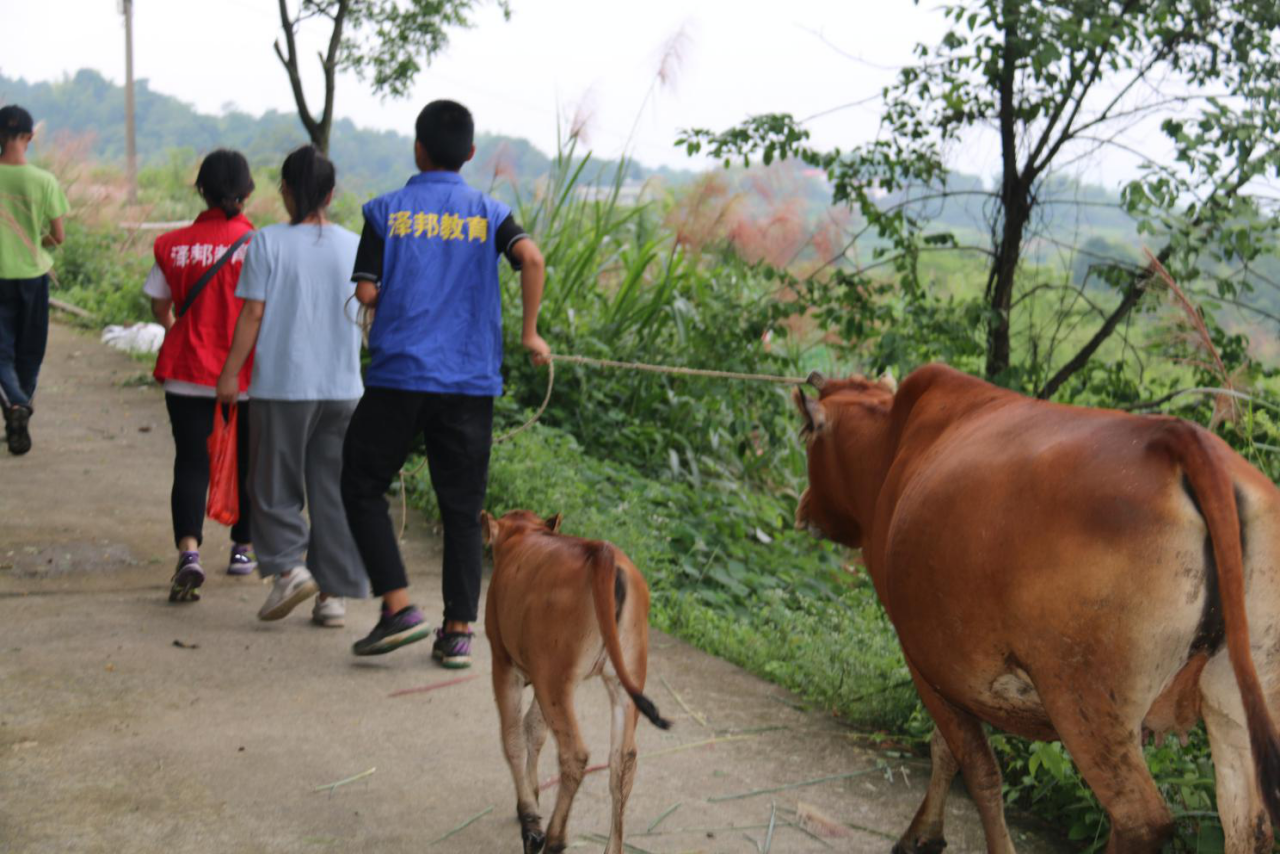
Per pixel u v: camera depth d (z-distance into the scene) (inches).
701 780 168.6
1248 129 272.5
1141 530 102.6
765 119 318.7
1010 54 295.4
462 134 195.0
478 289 192.5
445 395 190.2
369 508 195.9
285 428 206.2
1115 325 309.7
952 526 114.2
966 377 140.3
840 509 167.9
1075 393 308.5
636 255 412.8
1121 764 105.0
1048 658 107.1
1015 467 111.6
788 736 187.8
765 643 236.5
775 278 349.4
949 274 345.4
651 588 268.5
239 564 247.3
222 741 167.0
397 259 189.9
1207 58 304.0
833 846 151.2
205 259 227.0
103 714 172.7
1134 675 103.6
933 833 146.5
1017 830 159.9
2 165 320.2
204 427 230.4
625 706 134.6
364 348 342.0
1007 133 312.0
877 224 318.7
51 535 260.8
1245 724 105.6
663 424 372.8
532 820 143.4
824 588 296.2
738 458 384.8
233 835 141.1
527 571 139.8
